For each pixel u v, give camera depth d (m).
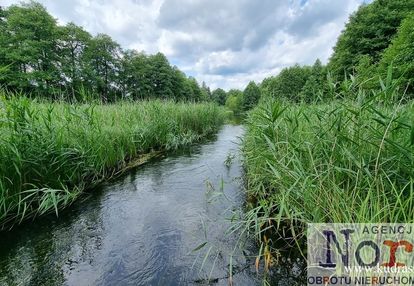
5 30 16.94
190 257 1.66
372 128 1.30
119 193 2.87
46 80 17.03
